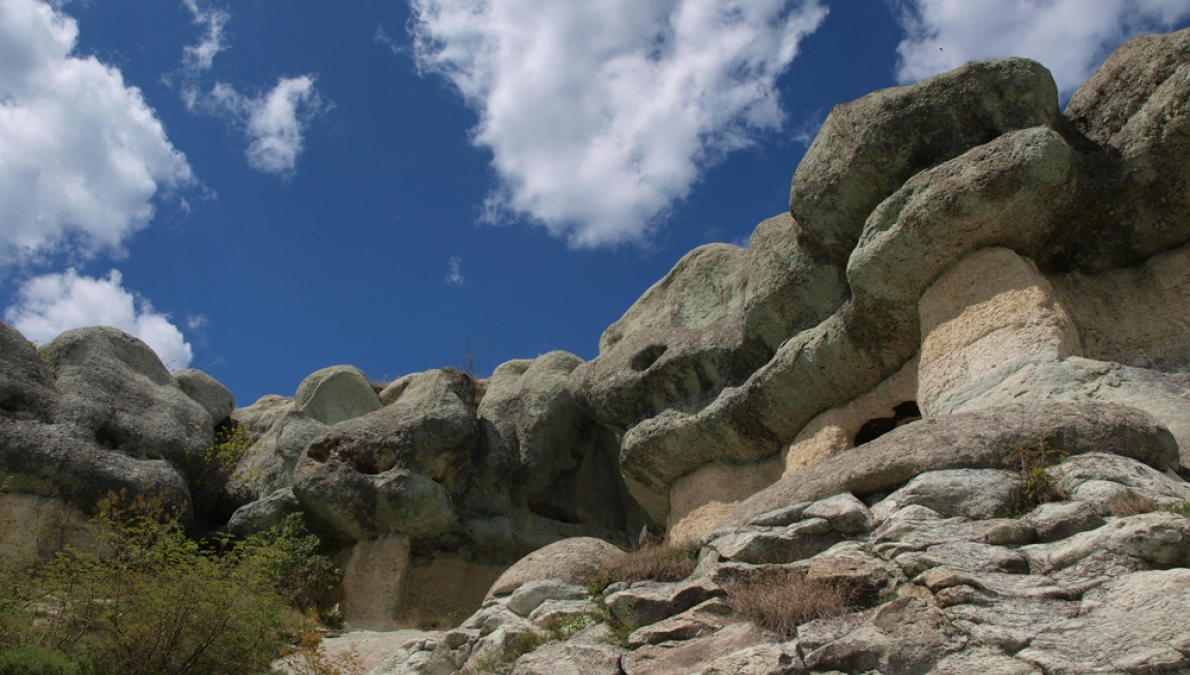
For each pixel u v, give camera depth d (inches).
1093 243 414.0
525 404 730.8
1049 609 230.7
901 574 262.8
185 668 359.9
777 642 260.4
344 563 633.6
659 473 571.2
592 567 394.3
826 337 472.1
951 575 247.3
